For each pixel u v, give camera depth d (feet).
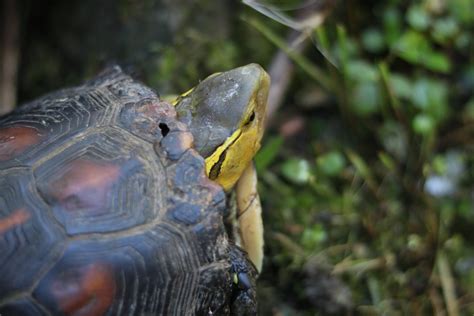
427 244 1.89
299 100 1.99
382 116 1.97
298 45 1.92
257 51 1.97
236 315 1.57
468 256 1.91
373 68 1.95
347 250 1.85
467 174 1.97
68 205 1.48
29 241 1.47
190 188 1.52
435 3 1.95
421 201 1.91
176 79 1.92
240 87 1.61
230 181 1.63
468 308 1.86
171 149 1.53
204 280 1.50
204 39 1.95
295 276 1.81
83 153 1.52
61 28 1.97
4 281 1.46
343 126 1.97
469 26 1.98
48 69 1.97
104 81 1.65
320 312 1.80
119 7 1.95
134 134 1.55
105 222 1.48
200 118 1.60
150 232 1.49
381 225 1.90
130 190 1.50
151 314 1.48
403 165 1.94
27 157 1.52
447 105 1.99
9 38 1.93
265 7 1.89
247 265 1.59
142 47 1.93
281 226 1.85
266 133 1.94
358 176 1.93
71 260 1.46
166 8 1.94
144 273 1.48
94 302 1.46
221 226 1.52
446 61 1.92
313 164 1.94
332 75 1.93
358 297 1.82
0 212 1.48
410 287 1.86
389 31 1.93
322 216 1.87
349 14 1.98
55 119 1.57
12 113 1.63
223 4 1.98
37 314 1.45
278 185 1.88
